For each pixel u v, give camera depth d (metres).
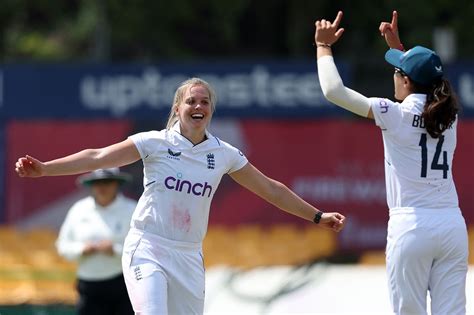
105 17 103.19
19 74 62.75
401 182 22.92
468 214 60.47
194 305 23.67
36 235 59.47
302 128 61.56
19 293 48.56
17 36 120.81
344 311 37.72
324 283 38.97
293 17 108.75
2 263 55.44
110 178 34.06
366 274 39.16
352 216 61.72
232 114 61.47
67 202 63.44
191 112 23.33
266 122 61.59
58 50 120.06
